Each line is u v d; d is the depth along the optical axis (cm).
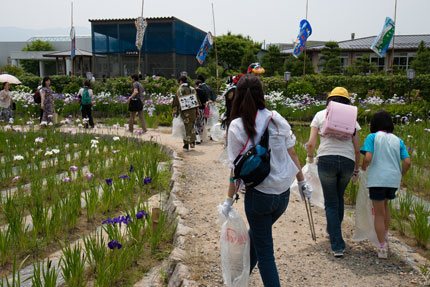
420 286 332
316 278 353
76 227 479
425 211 493
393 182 379
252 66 775
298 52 1770
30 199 556
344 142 403
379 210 384
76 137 1039
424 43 3756
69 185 616
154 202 573
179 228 452
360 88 2025
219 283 335
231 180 302
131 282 349
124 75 3359
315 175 468
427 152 804
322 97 1828
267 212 288
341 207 434
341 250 395
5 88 1367
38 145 967
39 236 447
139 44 1627
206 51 1631
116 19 3234
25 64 5541
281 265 381
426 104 1504
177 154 891
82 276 322
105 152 924
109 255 359
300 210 549
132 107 1163
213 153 929
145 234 419
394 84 1956
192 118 935
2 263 383
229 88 761
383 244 388
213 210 533
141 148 866
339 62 3794
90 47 5309
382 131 405
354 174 421
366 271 364
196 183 669
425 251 409
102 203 540
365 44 4116
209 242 424
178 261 374
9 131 1078
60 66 5203
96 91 2073
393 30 1534
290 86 1820
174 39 3197
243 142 288
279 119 292
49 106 1239
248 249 305
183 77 938
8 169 711
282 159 291
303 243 435
